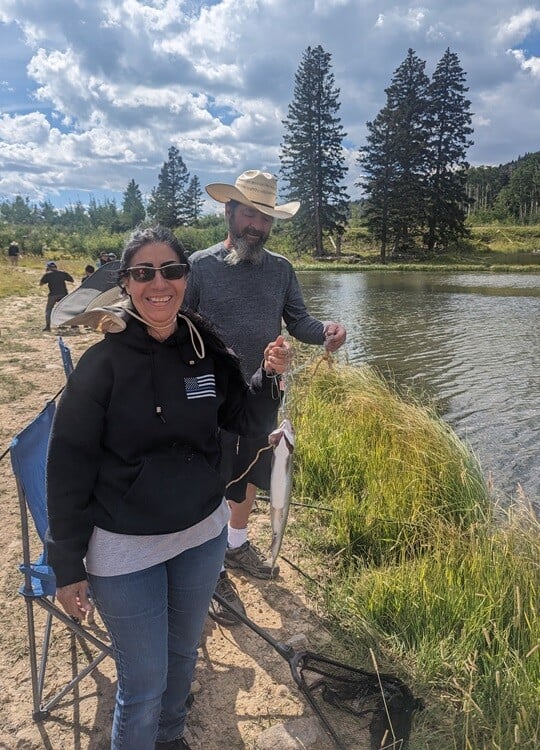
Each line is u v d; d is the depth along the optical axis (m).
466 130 60.16
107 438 1.85
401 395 10.31
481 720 2.48
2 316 16.86
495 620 3.03
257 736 2.49
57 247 66.25
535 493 6.78
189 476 1.93
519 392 11.14
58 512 1.80
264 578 3.68
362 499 4.71
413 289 32.88
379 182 57.34
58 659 2.91
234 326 3.20
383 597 3.25
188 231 68.88
